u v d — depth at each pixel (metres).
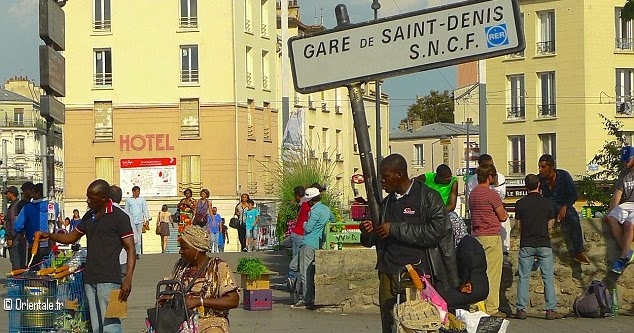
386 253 9.21
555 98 54.84
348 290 16.67
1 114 105.94
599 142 53.97
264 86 64.31
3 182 75.00
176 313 8.38
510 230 16.05
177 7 61.00
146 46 61.31
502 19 7.75
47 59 18.23
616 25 54.38
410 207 9.07
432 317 8.42
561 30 54.62
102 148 61.38
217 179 60.59
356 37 8.06
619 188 15.55
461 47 7.85
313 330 14.72
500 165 56.44
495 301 14.62
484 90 29.59
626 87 54.66
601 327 14.47
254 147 62.59
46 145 19.33
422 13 7.91
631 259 15.33
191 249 8.62
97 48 61.53
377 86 21.03
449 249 9.12
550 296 15.31
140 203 31.31
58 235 12.17
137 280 24.58
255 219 38.66
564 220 15.77
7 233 19.77
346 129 74.69
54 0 18.67
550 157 15.80
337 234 17.73
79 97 61.53
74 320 12.01
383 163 9.17
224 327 8.52
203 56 60.94
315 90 8.17
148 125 61.25
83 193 61.41
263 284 17.61
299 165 28.30
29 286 11.96
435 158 80.50
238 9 61.19
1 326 15.21
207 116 60.81
